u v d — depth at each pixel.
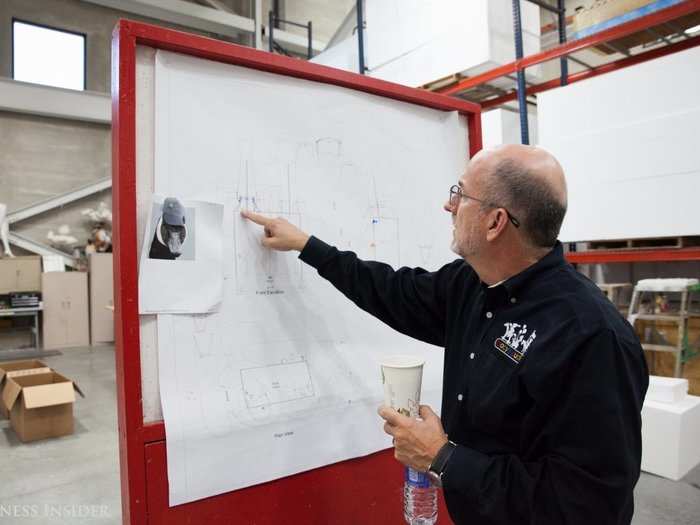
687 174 2.72
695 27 3.00
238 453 1.01
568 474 0.74
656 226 2.84
